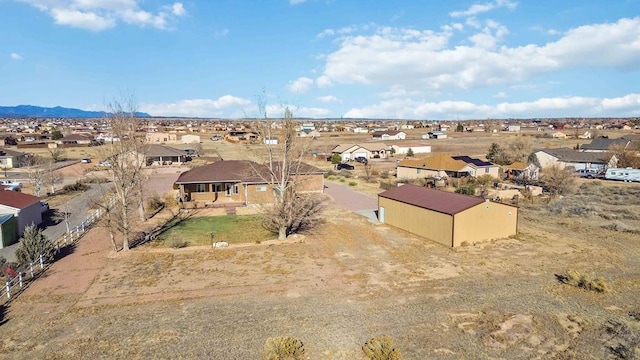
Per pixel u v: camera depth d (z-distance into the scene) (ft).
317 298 60.39
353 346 47.32
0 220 87.97
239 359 44.75
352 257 78.89
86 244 87.76
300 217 104.68
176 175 201.87
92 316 54.90
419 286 64.75
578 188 167.12
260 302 59.11
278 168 121.08
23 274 68.28
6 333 50.44
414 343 47.78
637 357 43.86
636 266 74.18
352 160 286.66
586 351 45.85
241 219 110.42
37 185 145.48
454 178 178.29
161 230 99.19
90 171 200.34
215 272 71.05
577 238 92.48
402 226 100.01
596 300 59.57
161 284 65.77
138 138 122.83
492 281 66.80
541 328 51.13
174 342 48.24
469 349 46.47
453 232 84.74
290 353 44.73
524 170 188.96
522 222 108.47
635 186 171.53
